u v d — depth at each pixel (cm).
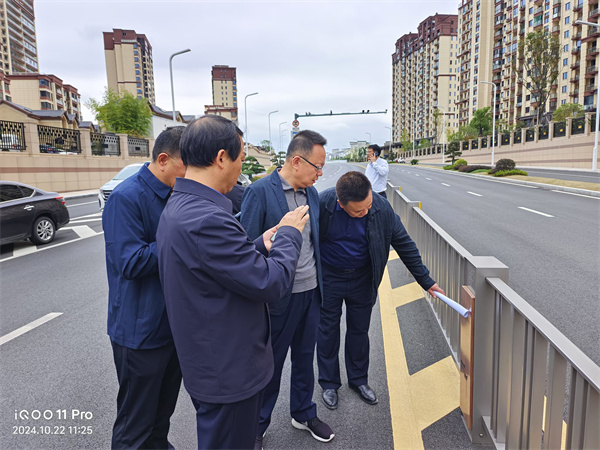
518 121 6444
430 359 302
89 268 623
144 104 3791
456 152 5241
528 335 159
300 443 218
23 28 11238
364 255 240
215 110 9962
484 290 198
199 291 127
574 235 779
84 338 362
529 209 1159
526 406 162
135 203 168
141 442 181
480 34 7706
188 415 251
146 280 170
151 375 175
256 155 6431
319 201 240
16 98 7325
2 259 688
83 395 270
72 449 218
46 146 1988
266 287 129
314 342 220
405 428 225
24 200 776
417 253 250
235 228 129
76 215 1275
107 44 12694
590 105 5212
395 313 394
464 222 952
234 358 131
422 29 10994
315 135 202
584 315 382
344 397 261
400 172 4047
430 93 10731
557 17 5638
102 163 2334
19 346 347
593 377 113
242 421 136
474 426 209
